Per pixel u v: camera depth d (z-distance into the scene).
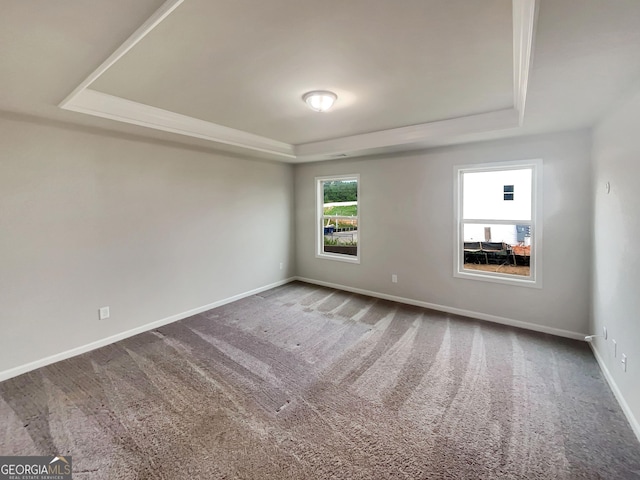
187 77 2.23
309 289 5.22
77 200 2.97
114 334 3.28
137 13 1.33
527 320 3.50
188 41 1.73
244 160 4.73
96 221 3.11
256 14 1.48
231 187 4.54
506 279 3.60
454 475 1.61
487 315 3.77
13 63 1.75
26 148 2.64
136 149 3.41
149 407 2.18
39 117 2.66
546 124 2.86
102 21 1.38
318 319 3.85
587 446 1.79
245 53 1.88
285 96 2.63
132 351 3.04
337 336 3.35
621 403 2.12
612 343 2.35
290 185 5.64
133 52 1.86
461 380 2.48
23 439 1.88
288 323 3.73
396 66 2.07
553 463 1.68
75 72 1.87
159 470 1.66
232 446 1.82
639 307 1.87
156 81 2.31
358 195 4.83
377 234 4.68
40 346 2.76
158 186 3.64
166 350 3.06
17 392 2.37
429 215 4.14
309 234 5.58
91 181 3.06
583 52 1.49
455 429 1.94
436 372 2.61
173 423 2.02
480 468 1.65
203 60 1.97
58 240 2.85
